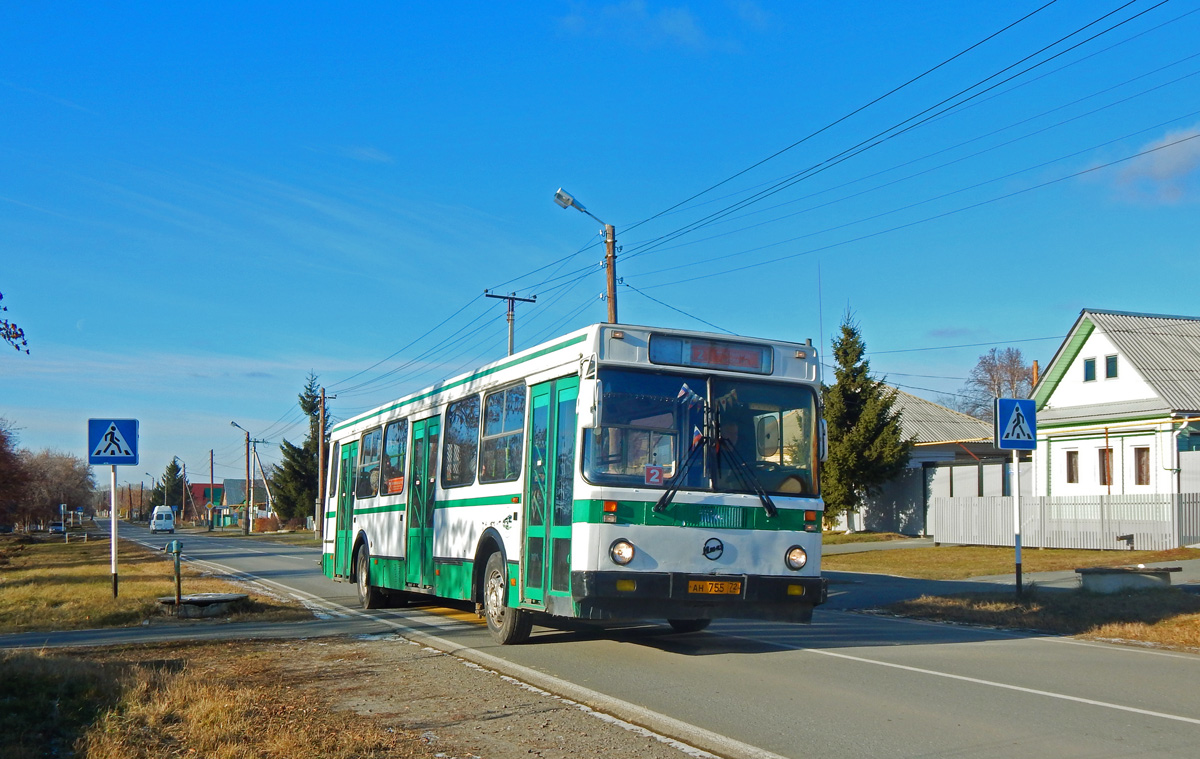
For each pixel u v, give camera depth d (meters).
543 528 10.89
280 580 24.81
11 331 9.12
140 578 23.95
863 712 7.93
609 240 25.86
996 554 29.67
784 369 10.96
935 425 49.34
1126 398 34.31
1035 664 10.42
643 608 9.88
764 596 10.32
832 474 38.81
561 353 10.88
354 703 8.43
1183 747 6.77
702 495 10.25
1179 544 28.91
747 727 7.43
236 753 6.46
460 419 13.85
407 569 15.46
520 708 8.17
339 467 20.56
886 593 19.08
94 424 17.23
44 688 7.99
